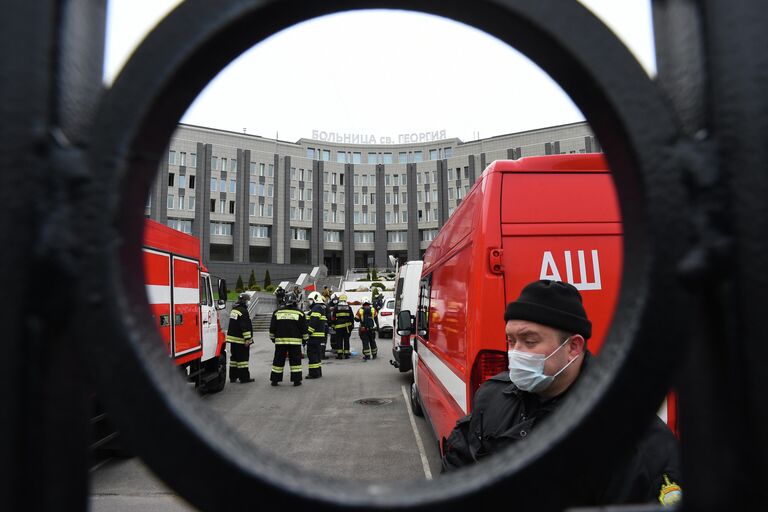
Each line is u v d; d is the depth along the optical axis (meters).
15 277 0.46
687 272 0.48
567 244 3.05
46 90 0.48
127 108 0.48
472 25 0.55
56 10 0.50
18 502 0.46
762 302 0.47
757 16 0.50
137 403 0.47
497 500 0.46
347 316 14.85
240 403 8.65
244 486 0.45
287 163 61.19
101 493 4.66
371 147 68.31
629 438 0.48
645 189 0.50
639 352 0.48
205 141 57.00
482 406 1.93
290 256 60.19
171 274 6.74
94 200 0.47
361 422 7.30
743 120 0.49
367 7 0.53
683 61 0.56
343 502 0.45
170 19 0.49
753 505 0.48
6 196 0.47
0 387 0.46
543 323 1.70
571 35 0.50
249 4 0.49
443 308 4.50
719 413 0.51
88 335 0.47
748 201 0.48
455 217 4.25
